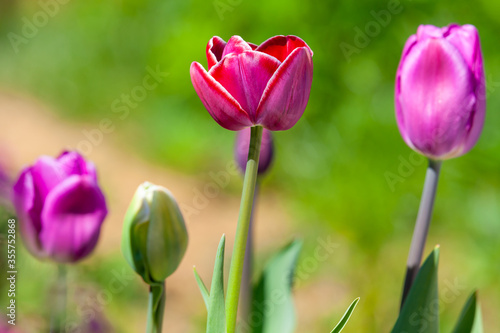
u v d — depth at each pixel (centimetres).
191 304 215
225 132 338
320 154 174
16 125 385
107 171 324
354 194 151
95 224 83
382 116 160
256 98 80
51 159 84
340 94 175
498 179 169
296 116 80
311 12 177
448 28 89
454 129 86
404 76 87
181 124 349
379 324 163
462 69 86
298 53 79
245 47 80
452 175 170
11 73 471
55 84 442
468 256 190
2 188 94
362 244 154
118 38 430
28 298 111
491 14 164
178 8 329
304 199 172
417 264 88
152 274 84
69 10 485
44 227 83
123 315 167
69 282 124
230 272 80
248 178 80
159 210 83
